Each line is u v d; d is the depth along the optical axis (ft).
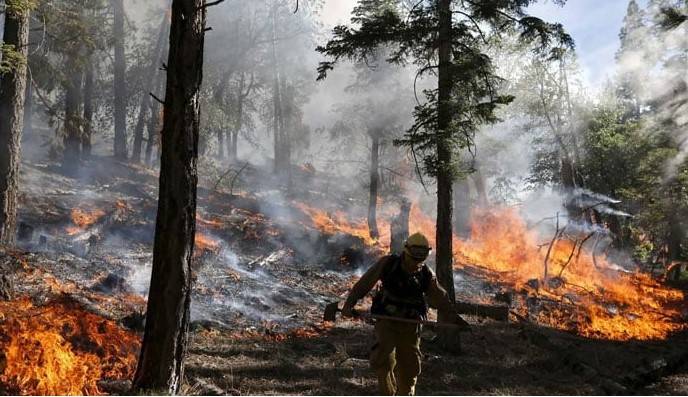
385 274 19.35
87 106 89.15
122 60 94.68
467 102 38.42
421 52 41.06
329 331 39.78
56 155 84.38
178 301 21.63
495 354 38.58
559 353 39.73
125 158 94.73
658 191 95.81
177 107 22.00
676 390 36.70
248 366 29.12
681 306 68.23
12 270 35.68
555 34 39.11
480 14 39.32
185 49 22.16
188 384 24.57
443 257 37.81
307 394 25.93
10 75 39.22
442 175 38.32
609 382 34.60
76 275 39.99
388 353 19.03
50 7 58.75
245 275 50.11
